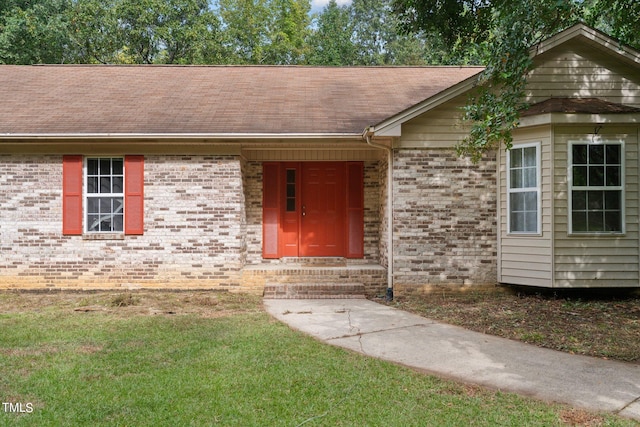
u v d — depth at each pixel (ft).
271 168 35.53
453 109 29.71
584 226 26.78
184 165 31.24
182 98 36.78
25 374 14.93
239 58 102.83
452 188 29.81
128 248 31.09
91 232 31.40
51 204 30.99
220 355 17.07
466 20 31.50
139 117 32.32
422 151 29.84
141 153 31.17
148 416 12.03
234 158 31.32
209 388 13.88
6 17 75.97
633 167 26.89
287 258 35.35
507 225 28.91
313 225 35.91
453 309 25.63
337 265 34.76
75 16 84.28
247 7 106.52
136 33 86.22
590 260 26.71
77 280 31.04
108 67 45.42
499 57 21.89
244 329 21.12
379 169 35.19
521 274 28.25
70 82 40.29
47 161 30.99
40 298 28.73
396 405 12.89
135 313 24.62
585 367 16.15
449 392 13.87
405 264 29.81
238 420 11.86
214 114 33.22
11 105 34.24
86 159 31.58
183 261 31.19
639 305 26.00
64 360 16.34
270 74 44.83
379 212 35.19
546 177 26.86
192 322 22.44
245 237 34.32
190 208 31.22
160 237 31.17
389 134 28.19
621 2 27.09
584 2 23.53
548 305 26.00
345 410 12.54
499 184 29.40
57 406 12.57
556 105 27.07
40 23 77.05
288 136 29.68
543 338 19.65
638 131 26.91
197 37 89.81
